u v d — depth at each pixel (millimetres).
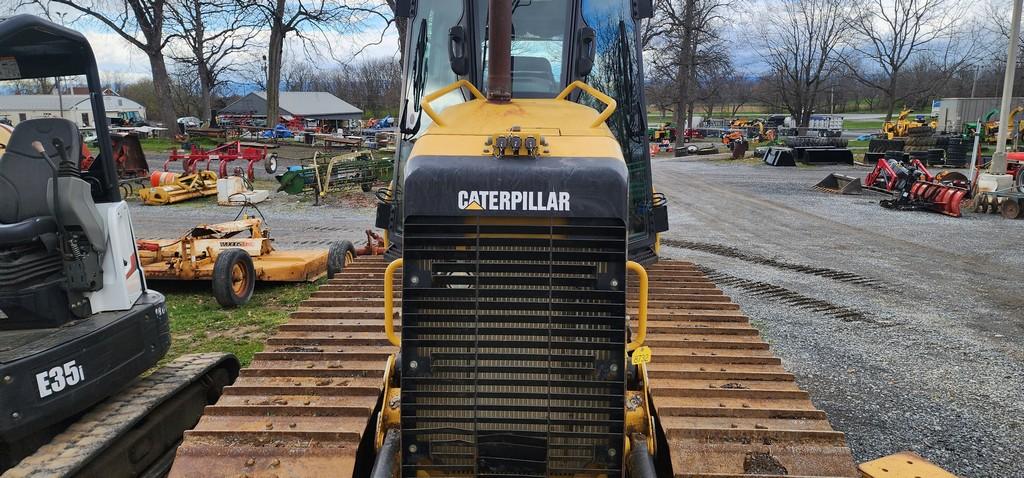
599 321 2695
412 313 2725
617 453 2756
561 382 2729
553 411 2746
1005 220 15977
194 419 4730
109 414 3801
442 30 4988
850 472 3258
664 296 5469
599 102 4906
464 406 2762
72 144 3816
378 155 27922
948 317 8508
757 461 3297
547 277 2688
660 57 43906
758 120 70000
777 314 8609
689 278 6008
